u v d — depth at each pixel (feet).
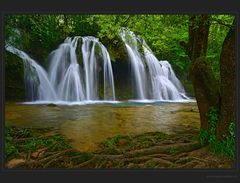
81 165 18.60
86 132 25.40
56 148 20.74
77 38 57.16
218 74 37.29
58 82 54.08
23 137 23.36
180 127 28.14
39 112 35.22
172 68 65.21
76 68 55.62
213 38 36.42
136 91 58.44
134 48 59.00
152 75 60.59
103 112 36.58
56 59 54.80
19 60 48.39
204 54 21.47
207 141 20.80
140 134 24.66
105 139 22.98
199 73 20.67
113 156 19.49
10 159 19.26
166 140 22.58
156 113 36.47
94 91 55.62
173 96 61.16
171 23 23.34
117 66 57.47
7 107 38.91
